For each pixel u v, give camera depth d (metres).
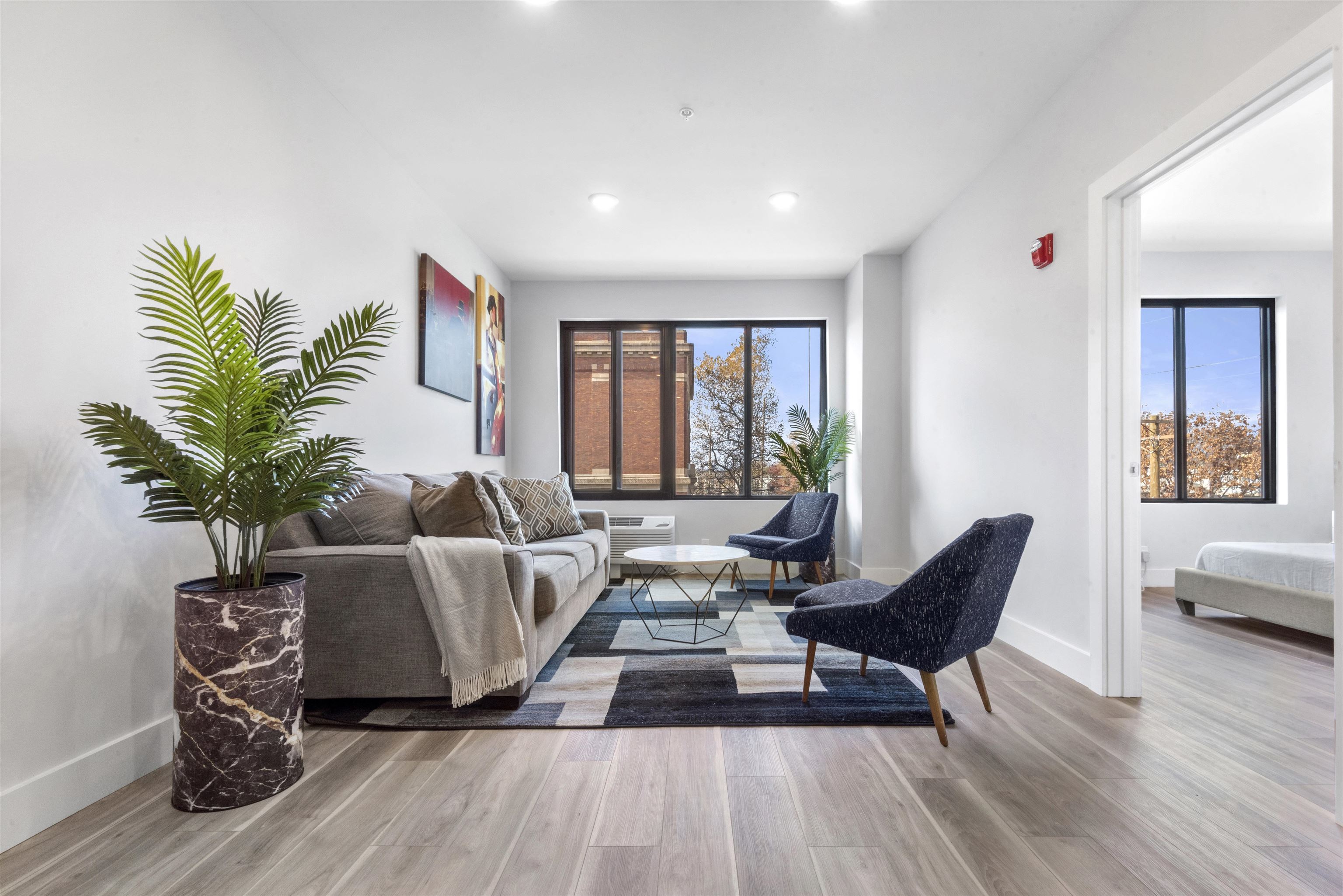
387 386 3.30
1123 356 2.55
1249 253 5.08
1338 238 1.61
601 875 1.40
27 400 1.55
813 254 5.05
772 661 3.05
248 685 1.71
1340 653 1.61
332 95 2.82
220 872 1.41
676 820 1.63
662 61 2.62
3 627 1.50
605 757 2.01
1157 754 2.01
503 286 5.50
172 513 1.75
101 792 1.73
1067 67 2.69
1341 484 1.61
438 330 3.88
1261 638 3.55
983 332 3.60
